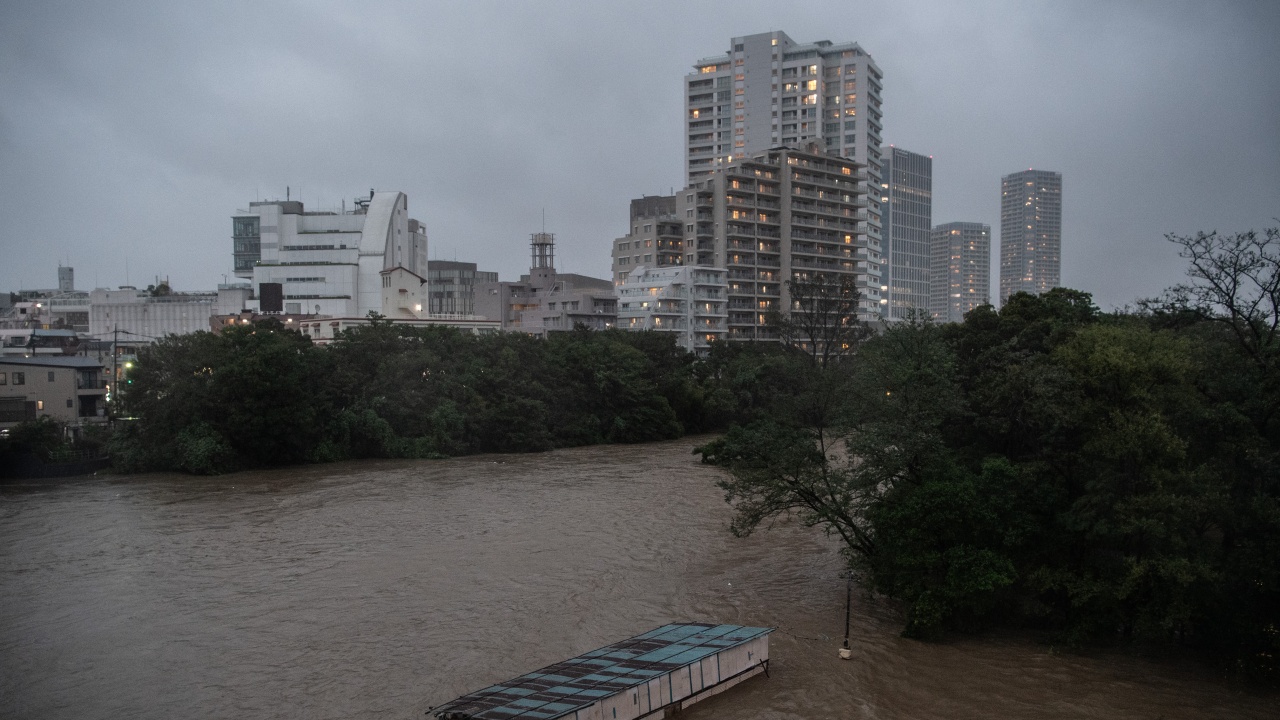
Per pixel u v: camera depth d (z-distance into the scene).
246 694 26.59
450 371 88.25
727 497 36.84
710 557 42.06
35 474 67.00
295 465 75.75
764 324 138.62
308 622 32.94
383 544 45.06
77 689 27.09
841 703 25.66
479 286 149.38
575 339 103.50
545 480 66.62
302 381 77.50
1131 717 24.42
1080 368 30.31
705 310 143.25
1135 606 27.95
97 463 70.31
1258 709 24.67
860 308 164.25
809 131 191.75
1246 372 30.34
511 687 23.97
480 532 47.75
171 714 25.31
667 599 35.44
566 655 29.38
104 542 45.75
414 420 82.56
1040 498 30.25
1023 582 30.34
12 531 48.41
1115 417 27.70
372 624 32.66
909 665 28.23
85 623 33.03
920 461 32.94
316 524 50.06
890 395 34.59
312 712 25.31
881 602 34.69
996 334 43.31
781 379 106.12
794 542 44.94
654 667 25.22
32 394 76.31
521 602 35.16
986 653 29.08
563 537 46.41
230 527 49.28
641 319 136.75
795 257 158.50
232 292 128.38
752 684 27.08
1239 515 26.39
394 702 25.89
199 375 72.75
